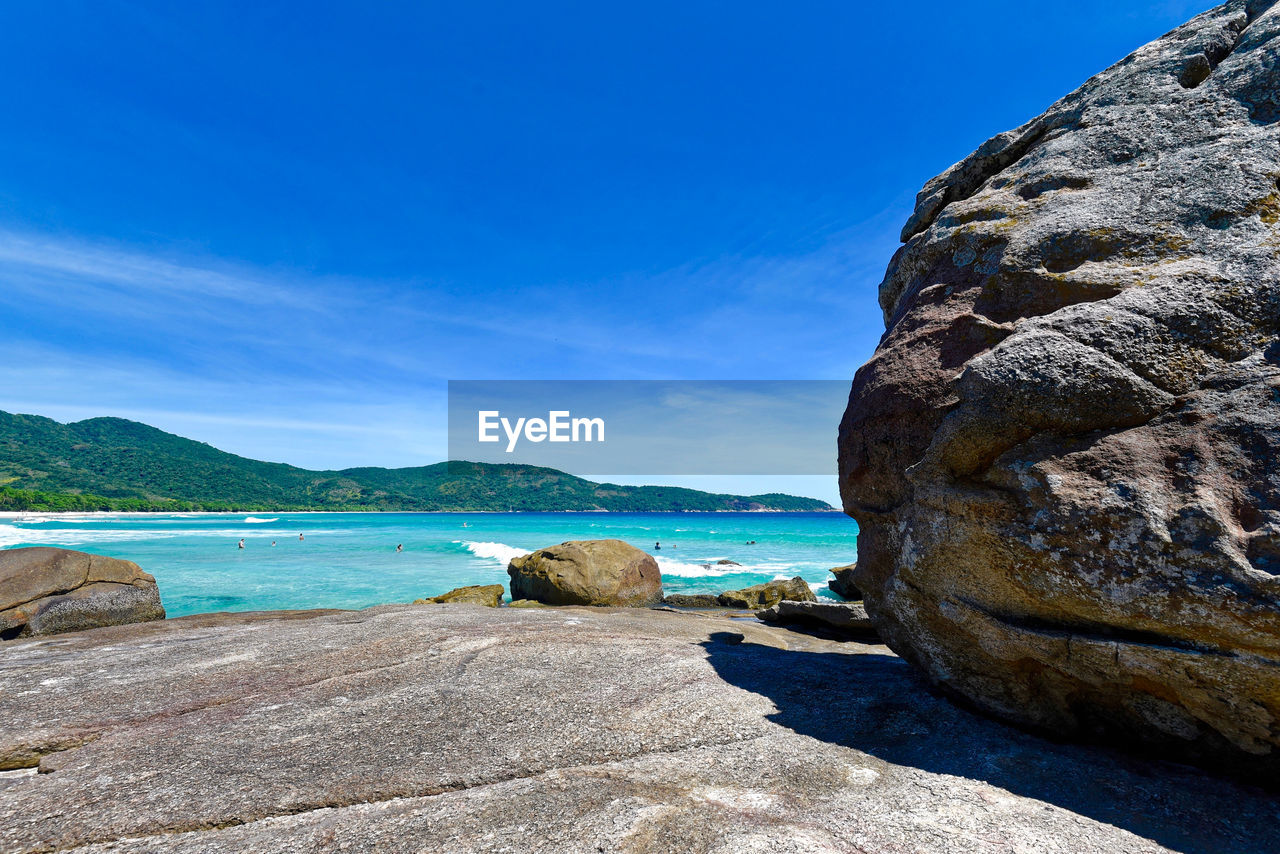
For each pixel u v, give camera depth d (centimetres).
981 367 386
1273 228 368
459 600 1742
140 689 498
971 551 380
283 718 439
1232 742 336
